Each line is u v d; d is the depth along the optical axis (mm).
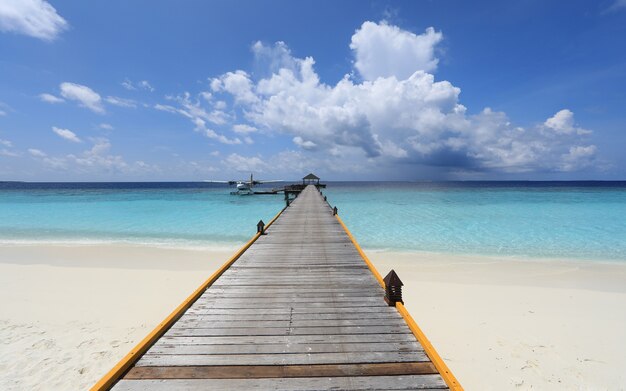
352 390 2865
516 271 9805
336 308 4586
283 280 5867
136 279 8977
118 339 5648
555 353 5258
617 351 5309
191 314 4387
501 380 4598
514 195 49781
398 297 4652
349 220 20891
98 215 24625
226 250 12820
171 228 18453
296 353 3418
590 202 35031
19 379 4504
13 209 29359
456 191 64688
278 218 14367
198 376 3033
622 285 8508
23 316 6562
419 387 2914
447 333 5910
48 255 11891
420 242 14328
